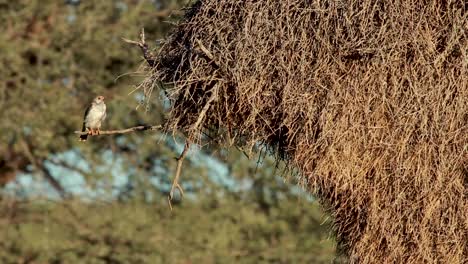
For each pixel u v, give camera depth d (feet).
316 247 89.51
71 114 86.69
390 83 35.37
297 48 36.17
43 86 85.66
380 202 36.01
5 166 86.63
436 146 35.14
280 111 36.63
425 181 35.27
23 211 86.33
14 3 86.17
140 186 88.28
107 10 86.74
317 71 35.81
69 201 86.17
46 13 86.28
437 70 35.04
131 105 85.05
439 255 35.81
